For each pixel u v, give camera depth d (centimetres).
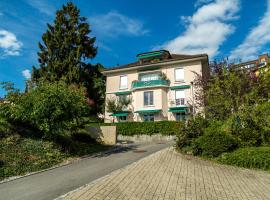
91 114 3816
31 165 1192
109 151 1789
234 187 898
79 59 3600
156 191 825
